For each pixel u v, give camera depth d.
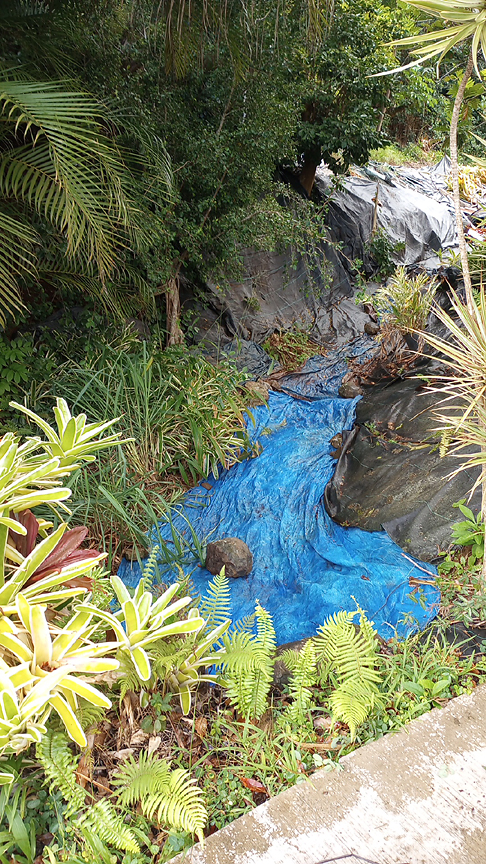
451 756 1.75
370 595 2.73
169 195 4.10
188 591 2.60
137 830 1.57
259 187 5.07
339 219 7.67
